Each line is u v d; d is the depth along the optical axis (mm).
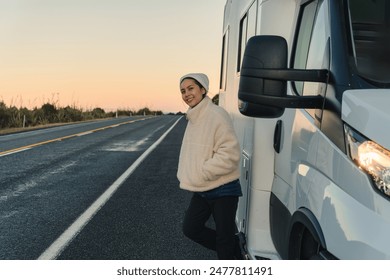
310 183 2404
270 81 2346
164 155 12477
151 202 6832
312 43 2729
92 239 5039
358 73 2229
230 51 5121
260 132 3293
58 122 34125
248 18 3979
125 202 6816
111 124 30828
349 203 1952
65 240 4984
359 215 1869
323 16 2596
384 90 2123
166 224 5645
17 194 7312
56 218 5891
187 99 3422
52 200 6910
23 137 17984
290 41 3178
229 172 3369
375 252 1729
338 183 2084
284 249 2926
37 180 8516
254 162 3324
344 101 2133
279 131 3129
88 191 7570
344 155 2070
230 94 5023
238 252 3678
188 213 3748
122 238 5082
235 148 3352
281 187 3027
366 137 1943
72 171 9594
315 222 2271
